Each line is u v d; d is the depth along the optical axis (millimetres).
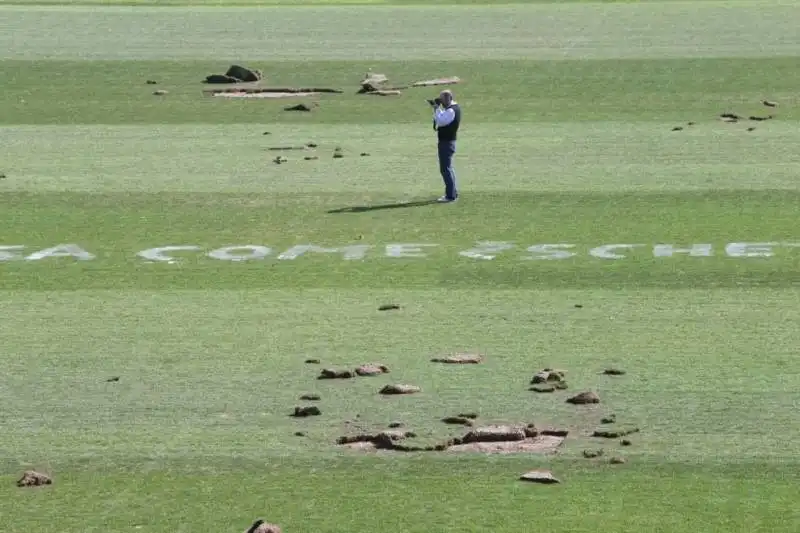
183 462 69438
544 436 72188
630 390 79812
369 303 101438
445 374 83625
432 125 176000
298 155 158750
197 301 102875
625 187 139750
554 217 128000
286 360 87438
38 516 62656
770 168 147750
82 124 179250
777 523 60406
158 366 86688
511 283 106375
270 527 58281
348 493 64688
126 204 135500
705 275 107500
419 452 69875
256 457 69938
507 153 158375
